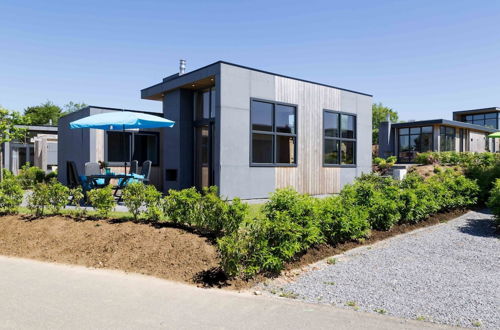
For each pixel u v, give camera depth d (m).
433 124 21.78
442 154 16.75
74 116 12.88
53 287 3.27
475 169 10.30
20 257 4.31
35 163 17.72
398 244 5.06
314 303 2.96
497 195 6.26
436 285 3.41
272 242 3.87
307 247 4.23
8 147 18.78
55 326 2.44
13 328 2.39
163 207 4.95
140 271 3.75
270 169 9.70
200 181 10.98
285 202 4.35
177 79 10.55
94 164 8.87
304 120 10.55
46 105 47.56
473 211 8.03
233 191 8.88
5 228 5.19
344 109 11.75
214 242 4.25
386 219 5.71
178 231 4.57
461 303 2.97
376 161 17.66
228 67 8.83
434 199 6.94
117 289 3.24
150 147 12.73
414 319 2.66
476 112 29.66
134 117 7.83
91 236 4.60
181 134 10.90
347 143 11.95
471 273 3.80
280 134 9.98
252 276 3.56
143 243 4.25
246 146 9.17
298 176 10.39
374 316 2.70
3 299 2.95
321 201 5.04
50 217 5.52
